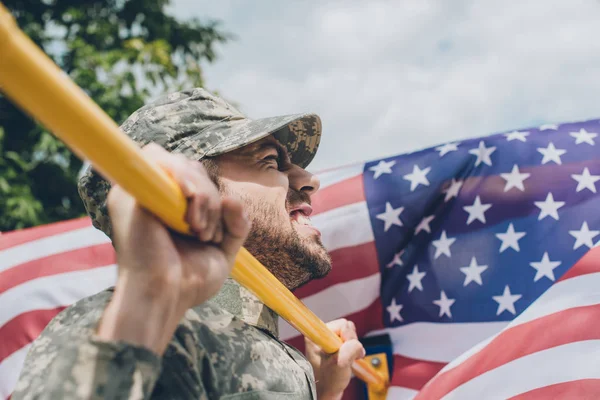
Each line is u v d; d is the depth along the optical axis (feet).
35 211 19.79
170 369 3.49
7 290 9.44
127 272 2.95
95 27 23.76
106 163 2.68
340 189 9.14
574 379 6.56
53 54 23.15
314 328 5.84
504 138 8.82
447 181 8.75
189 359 3.59
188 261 3.10
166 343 3.04
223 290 4.81
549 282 8.05
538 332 6.88
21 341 9.18
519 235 8.34
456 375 7.07
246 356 4.14
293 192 5.61
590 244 8.07
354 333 6.88
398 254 8.75
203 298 3.15
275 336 4.91
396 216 8.81
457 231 8.59
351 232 8.88
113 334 2.87
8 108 21.65
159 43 23.00
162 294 2.95
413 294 8.56
